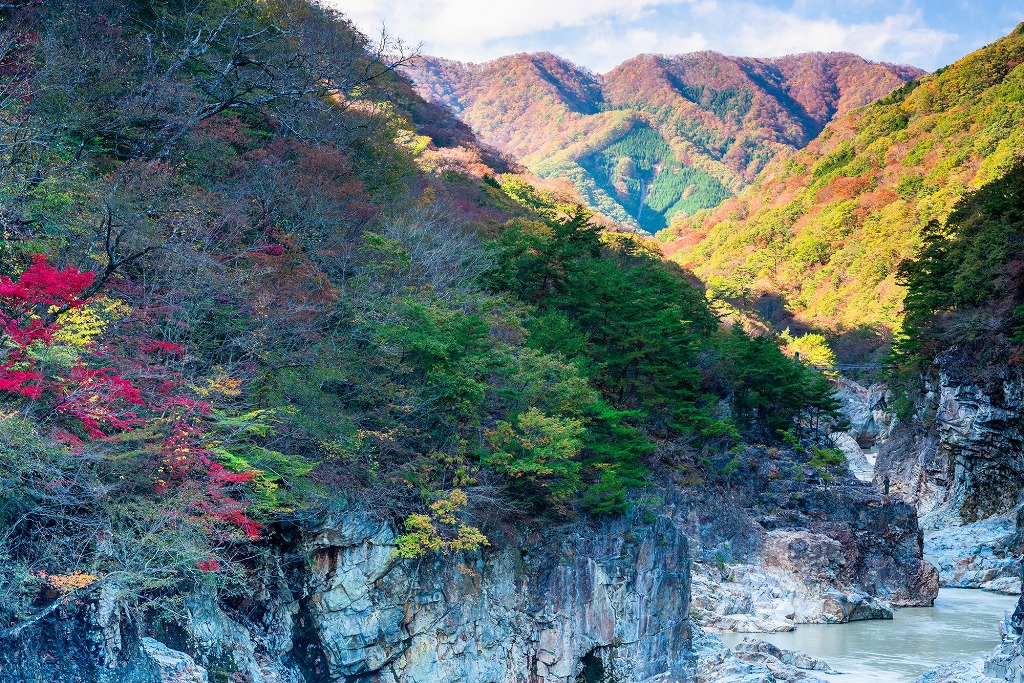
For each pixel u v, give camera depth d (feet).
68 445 73.87
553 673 131.44
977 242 323.98
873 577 242.78
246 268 109.60
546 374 138.72
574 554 136.26
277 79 150.10
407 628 113.29
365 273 131.13
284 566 106.11
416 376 124.47
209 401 90.17
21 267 82.99
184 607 91.20
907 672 164.86
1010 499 314.14
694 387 251.39
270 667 99.09
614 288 187.01
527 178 507.71
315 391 105.91
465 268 157.58
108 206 81.41
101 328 80.28
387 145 181.57
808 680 147.23
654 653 146.72
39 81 103.09
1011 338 305.32
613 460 153.48
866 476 424.87
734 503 235.81
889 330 603.26
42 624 72.23
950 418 320.91
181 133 121.19
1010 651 127.03
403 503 114.32
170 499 80.23
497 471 126.82
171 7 156.25
